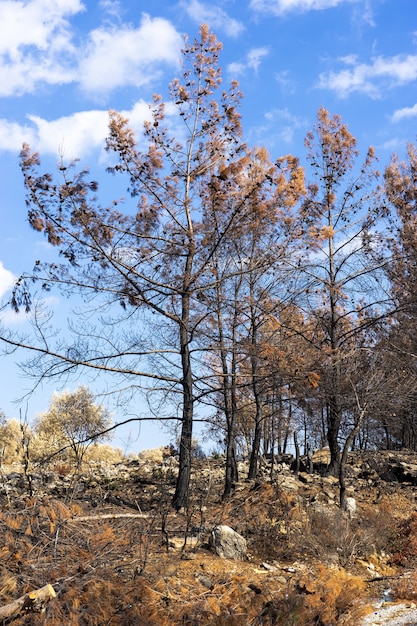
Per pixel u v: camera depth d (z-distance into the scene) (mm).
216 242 15117
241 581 8352
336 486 16375
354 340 19375
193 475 16703
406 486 17625
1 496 12062
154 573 8359
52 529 8484
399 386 15531
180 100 15836
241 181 15539
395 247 19375
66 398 21641
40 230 14070
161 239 14836
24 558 7766
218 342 15594
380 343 18625
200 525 11086
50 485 14867
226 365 15898
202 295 15344
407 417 20938
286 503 12156
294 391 15992
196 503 13062
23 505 9930
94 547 8312
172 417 13992
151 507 13086
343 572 9219
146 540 9062
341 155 19641
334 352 16453
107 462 20641
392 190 20312
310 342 16703
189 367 14375
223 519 11477
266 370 15195
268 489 12758
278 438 19672
